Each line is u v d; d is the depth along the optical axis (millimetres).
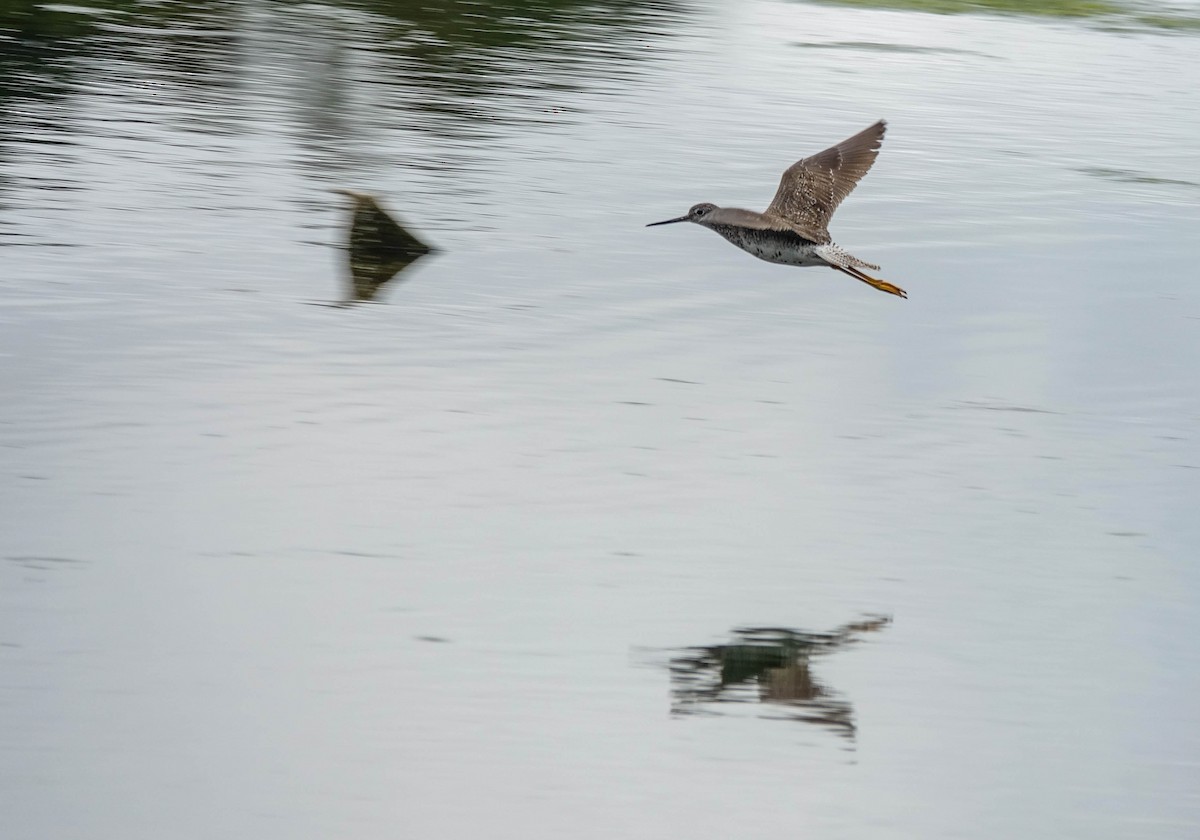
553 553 13500
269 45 36062
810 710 11477
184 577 12719
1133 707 11750
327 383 16688
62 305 18234
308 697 11227
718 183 25641
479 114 30016
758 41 41188
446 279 20203
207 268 19922
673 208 24047
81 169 24047
